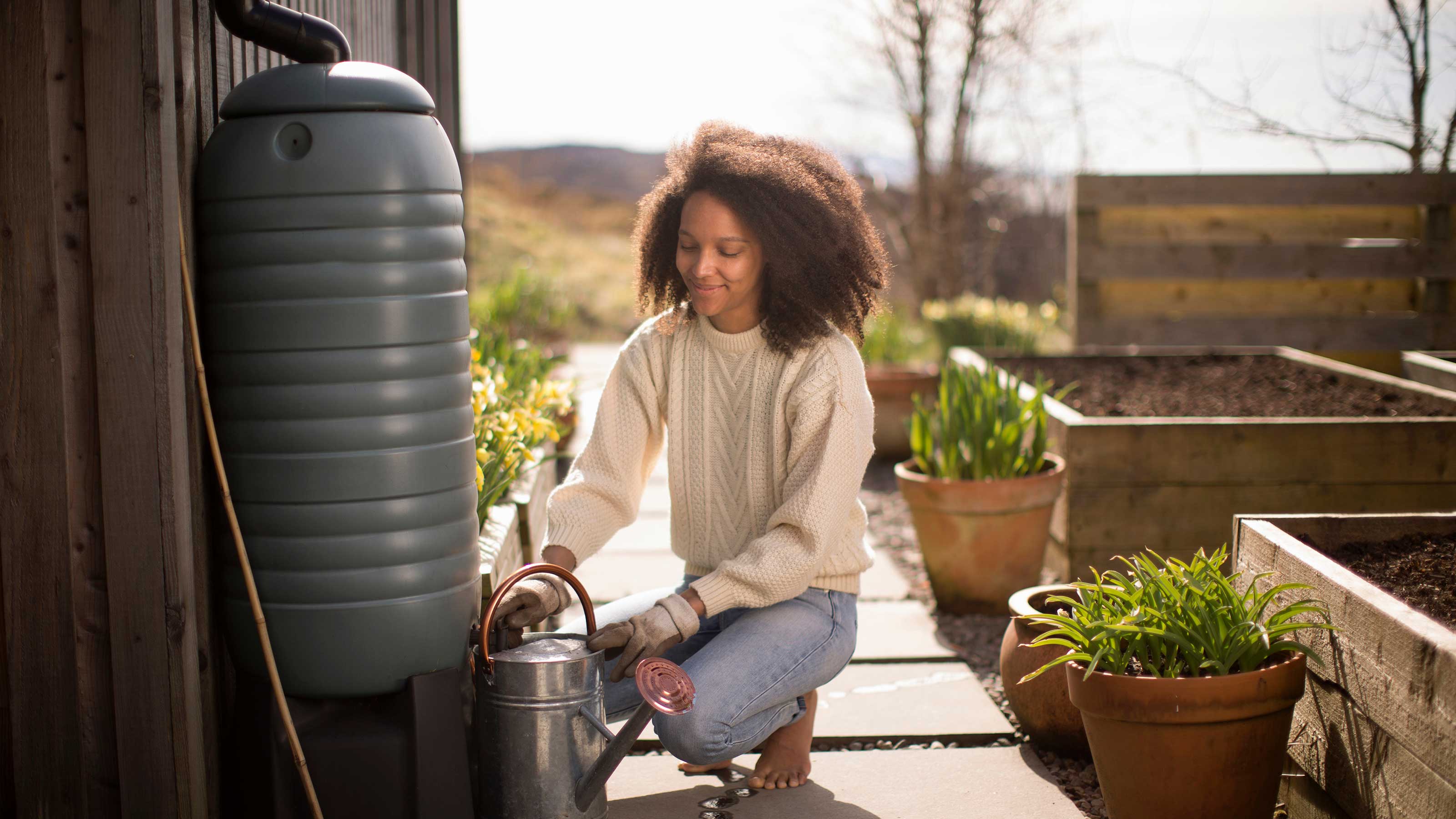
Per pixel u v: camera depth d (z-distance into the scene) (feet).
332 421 5.66
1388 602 5.84
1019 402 11.96
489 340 13.60
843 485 6.64
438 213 5.89
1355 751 6.04
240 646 5.95
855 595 7.27
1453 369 14.43
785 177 6.50
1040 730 7.77
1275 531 7.36
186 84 5.70
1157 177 19.89
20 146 5.43
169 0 5.42
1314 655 6.14
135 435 5.48
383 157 5.63
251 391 5.71
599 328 36.63
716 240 6.47
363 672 5.82
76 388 5.57
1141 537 11.30
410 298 5.76
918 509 11.26
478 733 6.08
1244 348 20.29
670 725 6.43
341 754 5.78
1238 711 5.80
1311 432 11.12
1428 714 5.29
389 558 5.79
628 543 14.14
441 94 15.33
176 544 5.53
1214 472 11.21
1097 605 6.63
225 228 5.68
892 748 8.13
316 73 5.69
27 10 5.36
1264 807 6.10
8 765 5.96
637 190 83.82
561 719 5.85
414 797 5.81
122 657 5.60
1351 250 19.81
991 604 11.19
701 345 7.03
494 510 9.64
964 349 21.24
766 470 6.90
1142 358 18.17
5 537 5.65
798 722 7.45
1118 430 11.21
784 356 6.74
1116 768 6.15
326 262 5.59
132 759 5.65
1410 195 19.40
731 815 6.95
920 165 28.99
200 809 5.77
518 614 6.22
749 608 6.96
